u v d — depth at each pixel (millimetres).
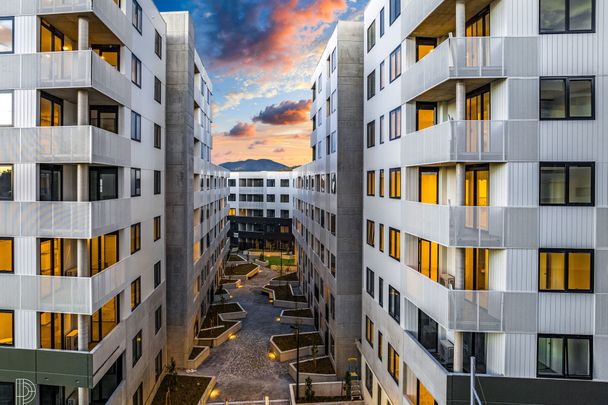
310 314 35156
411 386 15523
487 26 12922
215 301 39625
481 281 13242
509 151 11727
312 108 36531
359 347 23047
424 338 15438
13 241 13891
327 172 27859
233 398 21859
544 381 11586
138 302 19047
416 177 15570
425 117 15719
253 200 79938
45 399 14422
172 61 24391
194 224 30219
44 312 14219
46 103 14547
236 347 29172
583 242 11570
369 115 21203
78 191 13945
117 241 16734
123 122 16766
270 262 64312
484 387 11773
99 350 14180
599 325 11523
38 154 13625
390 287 17672
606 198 11492
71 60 13570
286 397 22094
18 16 13727
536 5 11719
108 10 14766
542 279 11727
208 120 40156
